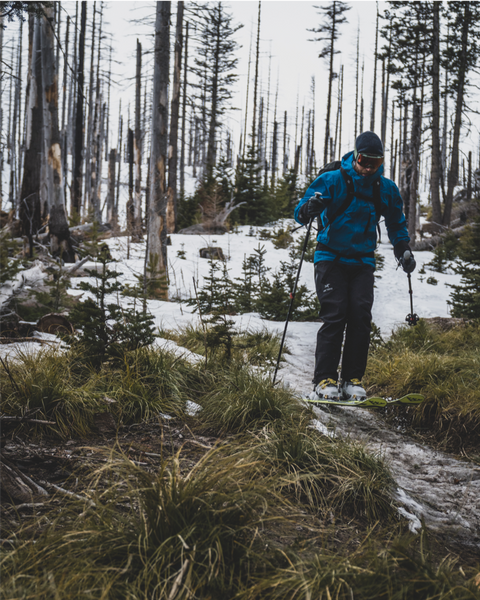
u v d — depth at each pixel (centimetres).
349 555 179
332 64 3341
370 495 236
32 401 283
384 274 1518
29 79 1338
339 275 366
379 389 442
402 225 379
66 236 1223
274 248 1806
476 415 351
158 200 1070
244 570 167
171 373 369
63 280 598
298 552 180
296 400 363
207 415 329
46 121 1187
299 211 368
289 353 590
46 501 199
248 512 188
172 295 1041
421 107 2377
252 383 360
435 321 714
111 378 340
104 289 362
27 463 237
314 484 239
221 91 3047
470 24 2317
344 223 357
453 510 249
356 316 361
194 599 148
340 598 152
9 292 505
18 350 355
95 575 148
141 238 1803
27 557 157
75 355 351
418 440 357
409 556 175
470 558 204
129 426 301
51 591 139
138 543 160
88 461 243
